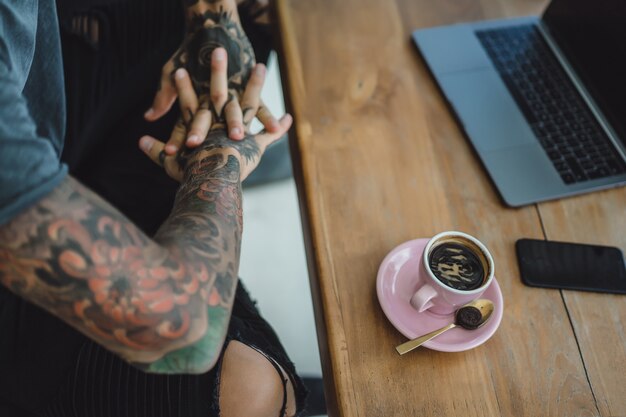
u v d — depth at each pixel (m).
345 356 0.64
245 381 0.79
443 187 0.78
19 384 0.77
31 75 0.65
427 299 0.63
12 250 0.45
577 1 0.87
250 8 1.08
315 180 0.77
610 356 0.65
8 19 0.54
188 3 0.92
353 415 0.60
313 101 0.85
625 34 0.78
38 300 0.49
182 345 0.54
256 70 0.89
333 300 0.68
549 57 0.91
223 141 0.79
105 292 0.48
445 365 0.64
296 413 0.87
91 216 0.48
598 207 0.77
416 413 0.60
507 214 0.76
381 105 0.85
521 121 0.83
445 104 0.86
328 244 0.72
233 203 0.68
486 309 0.66
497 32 0.94
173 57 0.92
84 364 0.78
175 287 0.52
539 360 0.64
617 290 0.69
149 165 1.00
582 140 0.82
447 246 0.66
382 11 0.95
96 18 0.99
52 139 0.71
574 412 0.61
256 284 1.47
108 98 1.02
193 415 0.76
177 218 0.62
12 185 0.44
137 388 0.77
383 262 0.69
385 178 0.78
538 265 0.71
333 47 0.90
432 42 0.91
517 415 0.61
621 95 0.80
